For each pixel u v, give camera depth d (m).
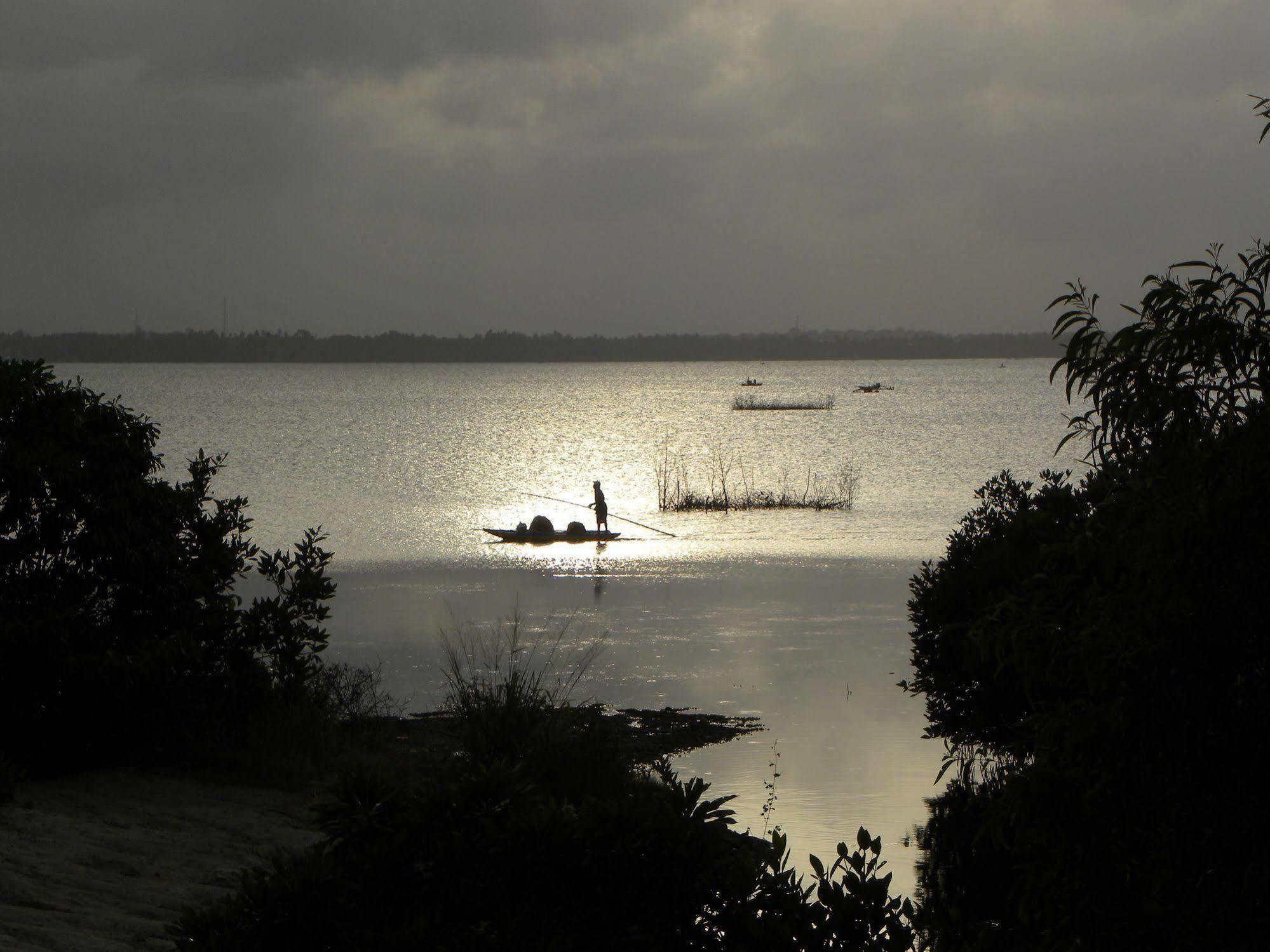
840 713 35.19
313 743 27.97
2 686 24.94
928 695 30.44
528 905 10.17
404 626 49.31
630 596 58.38
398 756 27.86
